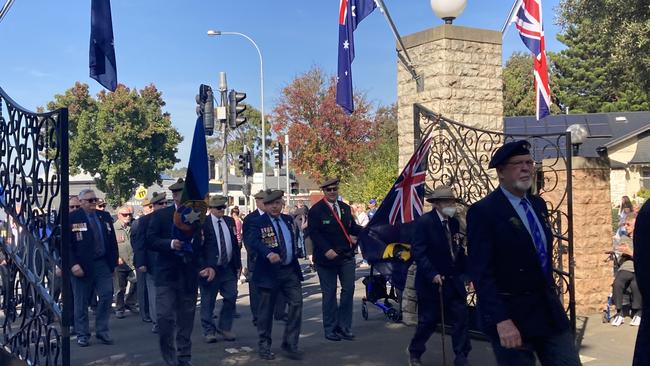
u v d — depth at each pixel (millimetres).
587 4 12273
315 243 7887
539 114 8844
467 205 7543
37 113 4953
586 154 30844
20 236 5609
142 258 9016
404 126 9125
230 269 8195
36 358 5223
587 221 8945
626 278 8055
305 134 36250
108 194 41344
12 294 5883
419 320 6371
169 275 6500
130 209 10867
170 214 6582
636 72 12625
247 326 9172
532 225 3934
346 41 8914
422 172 7691
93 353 7680
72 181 46125
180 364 6559
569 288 6656
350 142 36844
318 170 36781
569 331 3885
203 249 7293
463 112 8492
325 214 7883
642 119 32375
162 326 6500
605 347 7059
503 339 3740
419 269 6270
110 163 40500
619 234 9477
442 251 6211
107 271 8242
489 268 3863
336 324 7961
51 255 4871
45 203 4918
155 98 41875
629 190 30750
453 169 8164
